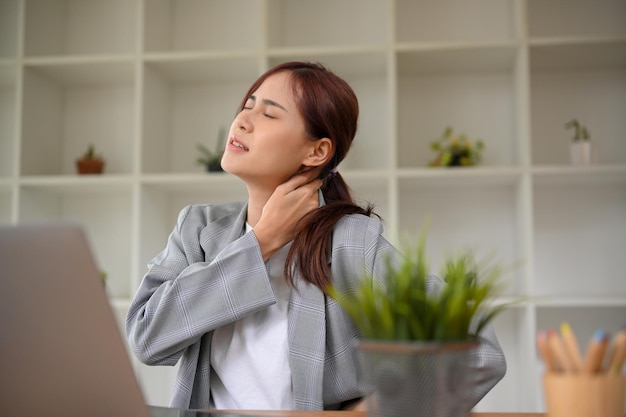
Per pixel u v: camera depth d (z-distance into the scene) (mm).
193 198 3010
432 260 2869
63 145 3080
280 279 1307
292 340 1235
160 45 2943
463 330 667
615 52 2666
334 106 1325
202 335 1272
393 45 2635
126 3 3104
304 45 2990
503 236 2855
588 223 2848
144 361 1219
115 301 2676
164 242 2965
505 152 2875
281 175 1315
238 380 1262
